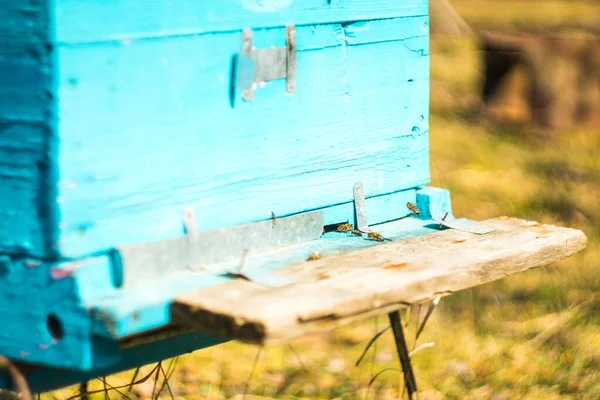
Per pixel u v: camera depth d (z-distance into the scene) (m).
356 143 3.16
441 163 8.79
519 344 5.22
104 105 2.35
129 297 2.32
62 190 2.29
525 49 10.12
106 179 2.38
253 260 2.72
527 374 4.88
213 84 2.63
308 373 4.97
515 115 10.29
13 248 2.38
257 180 2.81
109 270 2.39
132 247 2.40
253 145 2.78
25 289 2.36
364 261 2.71
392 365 5.09
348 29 3.08
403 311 5.73
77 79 2.29
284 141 2.88
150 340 2.55
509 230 3.16
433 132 9.92
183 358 5.09
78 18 2.27
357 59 3.12
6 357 2.46
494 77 10.46
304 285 2.43
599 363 4.97
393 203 3.36
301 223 2.97
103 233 2.38
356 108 3.14
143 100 2.44
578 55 9.93
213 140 2.65
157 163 2.50
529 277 6.29
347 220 3.17
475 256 2.78
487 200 7.70
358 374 4.96
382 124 3.25
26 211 2.34
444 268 2.63
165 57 2.48
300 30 2.89
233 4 2.65
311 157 2.99
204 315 2.24
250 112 2.75
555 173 8.46
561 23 10.97
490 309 5.76
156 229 2.52
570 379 4.81
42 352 2.35
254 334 2.13
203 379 4.82
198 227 2.63
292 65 2.86
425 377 4.88
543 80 10.02
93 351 2.30
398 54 3.28
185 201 2.59
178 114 2.54
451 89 11.30
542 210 7.45
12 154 2.34
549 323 5.50
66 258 2.32
